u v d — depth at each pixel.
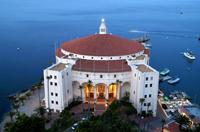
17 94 135.38
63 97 101.44
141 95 97.38
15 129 71.75
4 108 118.88
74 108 105.69
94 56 111.69
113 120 81.56
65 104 105.00
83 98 110.31
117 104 97.12
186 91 152.75
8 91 143.38
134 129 77.19
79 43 126.44
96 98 112.75
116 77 105.25
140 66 106.94
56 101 102.25
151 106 100.38
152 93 98.81
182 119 80.56
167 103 118.75
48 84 100.56
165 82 170.12
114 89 115.00
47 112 103.56
